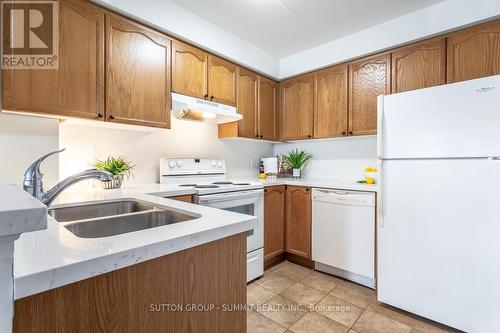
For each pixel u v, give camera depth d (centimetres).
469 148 143
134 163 210
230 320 78
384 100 175
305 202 247
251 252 219
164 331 62
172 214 105
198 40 210
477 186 141
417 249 162
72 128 178
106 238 59
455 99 147
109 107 162
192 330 68
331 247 227
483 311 140
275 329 156
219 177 263
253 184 224
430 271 157
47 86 139
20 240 57
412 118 163
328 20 217
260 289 205
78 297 49
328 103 258
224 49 230
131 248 53
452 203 149
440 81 193
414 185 162
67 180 86
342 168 283
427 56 200
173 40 197
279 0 191
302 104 280
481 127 140
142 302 58
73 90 148
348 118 244
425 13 197
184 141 245
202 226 70
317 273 236
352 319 165
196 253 68
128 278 55
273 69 287
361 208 208
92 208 134
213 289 73
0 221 34
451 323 149
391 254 173
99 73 158
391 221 172
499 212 135
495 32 173
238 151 296
